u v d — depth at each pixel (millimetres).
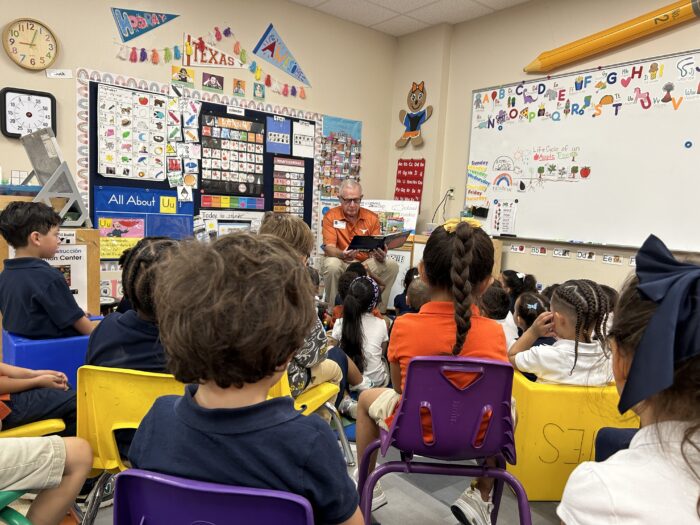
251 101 4191
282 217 1854
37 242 1974
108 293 3602
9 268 1916
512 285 3309
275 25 4234
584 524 612
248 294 641
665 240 3371
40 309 1903
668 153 3330
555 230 3975
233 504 633
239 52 4066
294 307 686
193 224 3982
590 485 620
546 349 1758
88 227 2506
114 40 3447
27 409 1485
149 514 681
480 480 1636
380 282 3443
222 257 664
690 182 3238
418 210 4762
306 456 671
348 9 4434
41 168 2648
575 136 3816
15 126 3088
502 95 4297
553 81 3932
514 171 4234
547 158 4000
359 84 4898
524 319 2363
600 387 1714
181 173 3871
